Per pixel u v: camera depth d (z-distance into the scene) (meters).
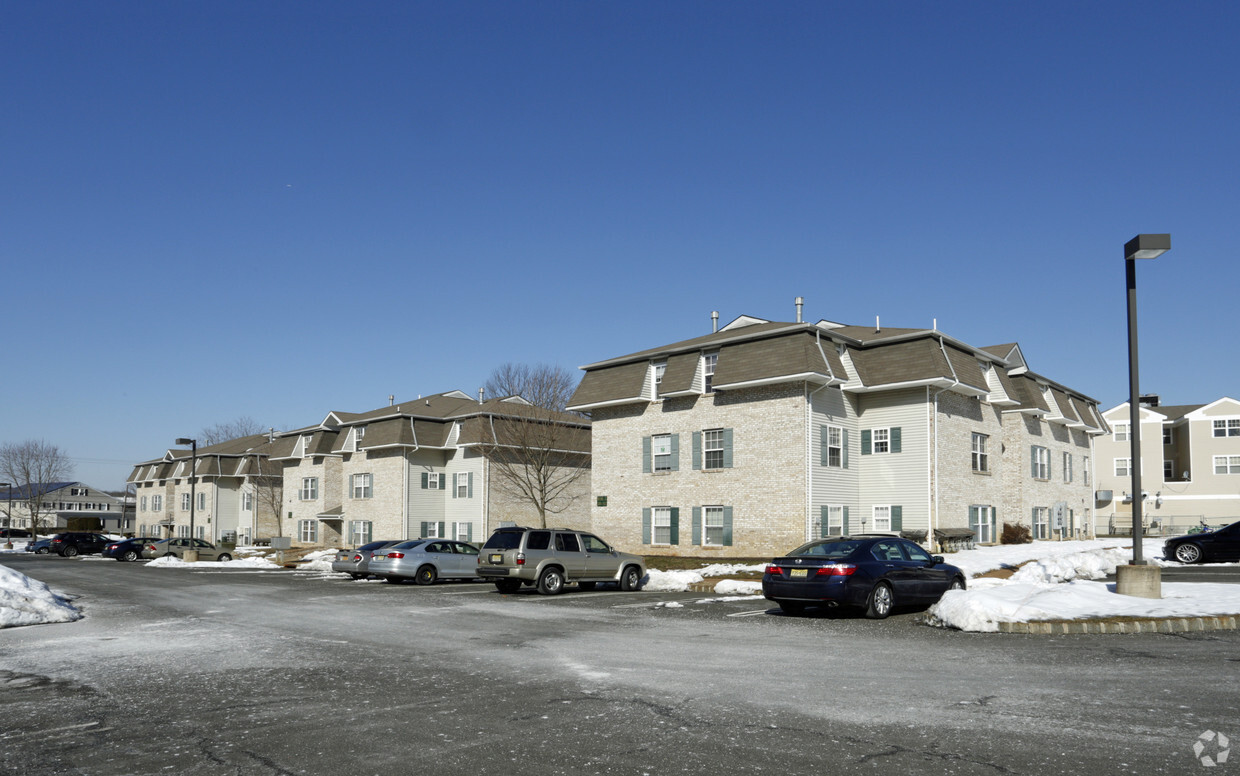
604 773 6.40
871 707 8.32
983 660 10.80
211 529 73.19
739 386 32.94
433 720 8.02
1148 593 15.66
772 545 32.22
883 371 33.56
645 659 11.20
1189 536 28.81
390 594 22.72
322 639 13.70
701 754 6.83
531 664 11.00
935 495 32.53
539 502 49.97
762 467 32.81
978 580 20.95
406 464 51.03
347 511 55.16
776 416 32.59
